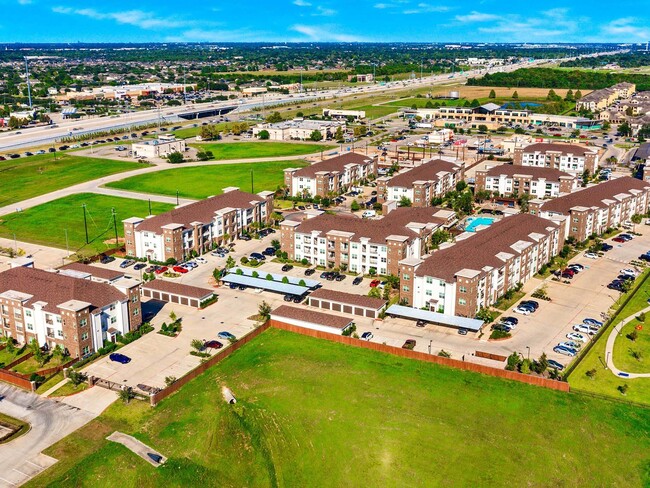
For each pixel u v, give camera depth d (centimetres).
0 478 11575
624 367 15275
